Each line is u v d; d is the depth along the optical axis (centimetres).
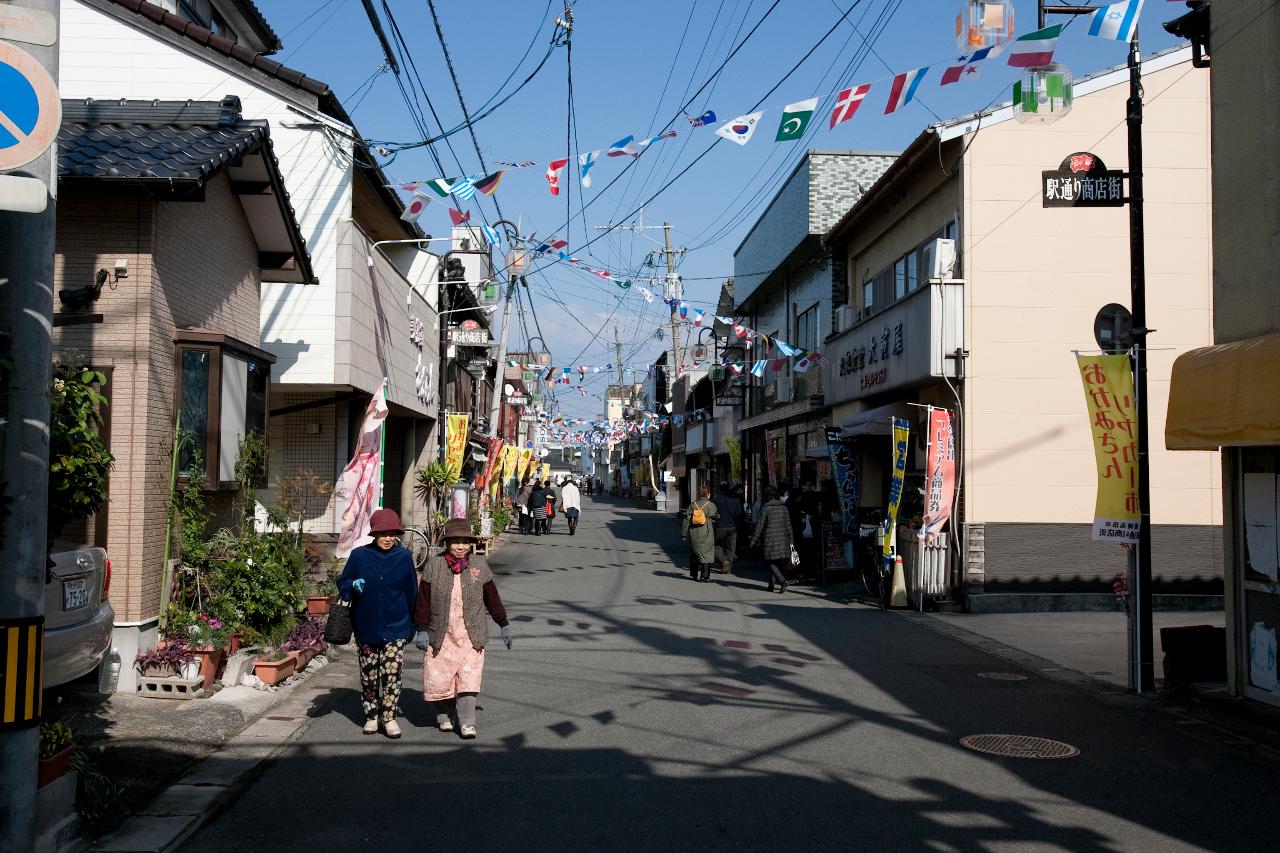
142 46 1401
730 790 630
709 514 1933
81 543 835
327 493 1619
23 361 479
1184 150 1538
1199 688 905
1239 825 577
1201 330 1527
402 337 1878
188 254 948
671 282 2812
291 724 792
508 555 2480
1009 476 1526
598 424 5384
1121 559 1525
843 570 1875
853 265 2173
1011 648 1198
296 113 1452
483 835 548
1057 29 735
